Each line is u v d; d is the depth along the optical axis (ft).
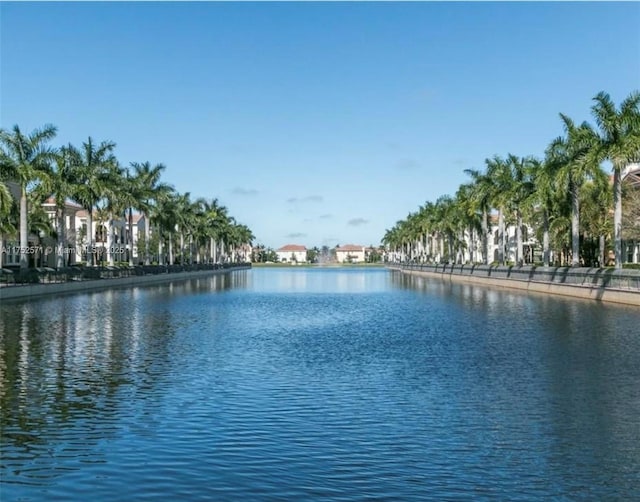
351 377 51.13
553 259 277.64
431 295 165.68
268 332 82.48
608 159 135.33
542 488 27.43
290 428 36.50
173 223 291.58
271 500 26.32
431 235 390.63
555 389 45.91
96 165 203.00
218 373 52.85
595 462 30.58
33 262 264.72
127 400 43.14
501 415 39.01
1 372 52.80
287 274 404.36
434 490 27.27
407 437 34.71
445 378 50.39
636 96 135.64
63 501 26.23
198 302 139.74
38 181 164.76
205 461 30.96
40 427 36.63
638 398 42.98
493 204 223.51
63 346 67.87
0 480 28.53
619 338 72.13
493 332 80.02
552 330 80.59
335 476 28.94
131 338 75.00
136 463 30.66
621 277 129.08
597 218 202.49
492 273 226.38
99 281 197.98
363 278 319.06
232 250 550.77
